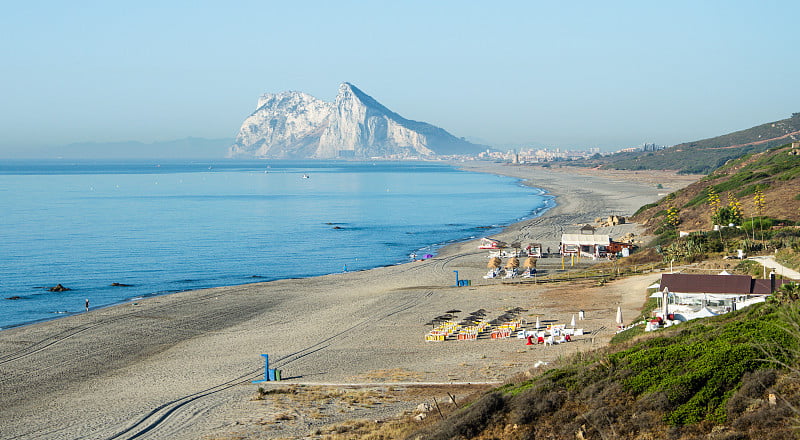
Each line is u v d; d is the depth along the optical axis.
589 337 57.72
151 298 85.38
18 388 49.78
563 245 112.50
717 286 60.91
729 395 27.25
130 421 41.50
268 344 61.69
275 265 114.19
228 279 101.75
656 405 27.66
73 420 42.31
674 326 47.03
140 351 60.31
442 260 112.44
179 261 117.31
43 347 61.62
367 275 101.19
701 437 25.48
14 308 80.94
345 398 43.72
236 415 41.72
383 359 54.69
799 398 25.39
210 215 195.12
